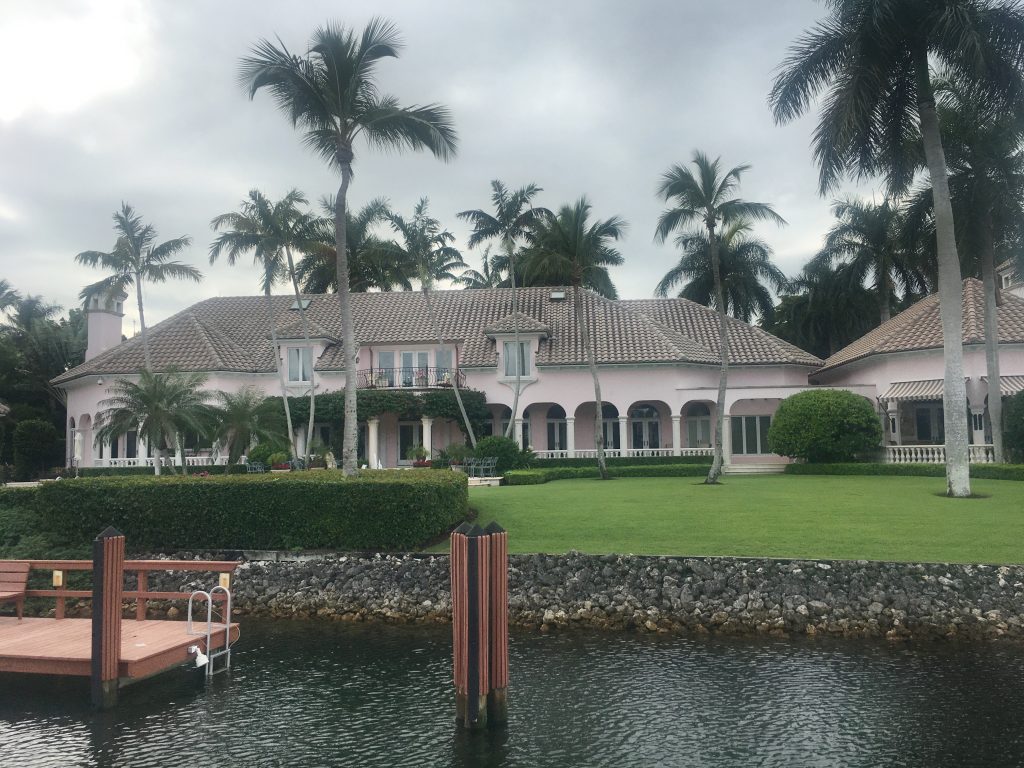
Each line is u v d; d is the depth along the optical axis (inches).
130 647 436.1
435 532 753.0
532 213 1521.9
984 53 907.4
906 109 1058.7
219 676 468.4
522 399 1622.8
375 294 1908.2
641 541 730.2
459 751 351.6
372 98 925.2
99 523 775.7
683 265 2235.5
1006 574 589.9
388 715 398.0
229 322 1812.3
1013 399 1195.3
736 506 907.4
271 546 743.7
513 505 934.4
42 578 749.3
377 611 645.9
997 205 1162.6
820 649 525.7
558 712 401.7
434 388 1603.1
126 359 1611.7
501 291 1881.2
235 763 340.8
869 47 968.9
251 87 874.8
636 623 594.9
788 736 366.6
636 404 1689.2
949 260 977.5
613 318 1734.7
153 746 359.9
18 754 352.5
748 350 1676.9
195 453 1503.4
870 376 1552.7
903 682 447.5
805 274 2394.2
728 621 583.5
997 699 413.4
